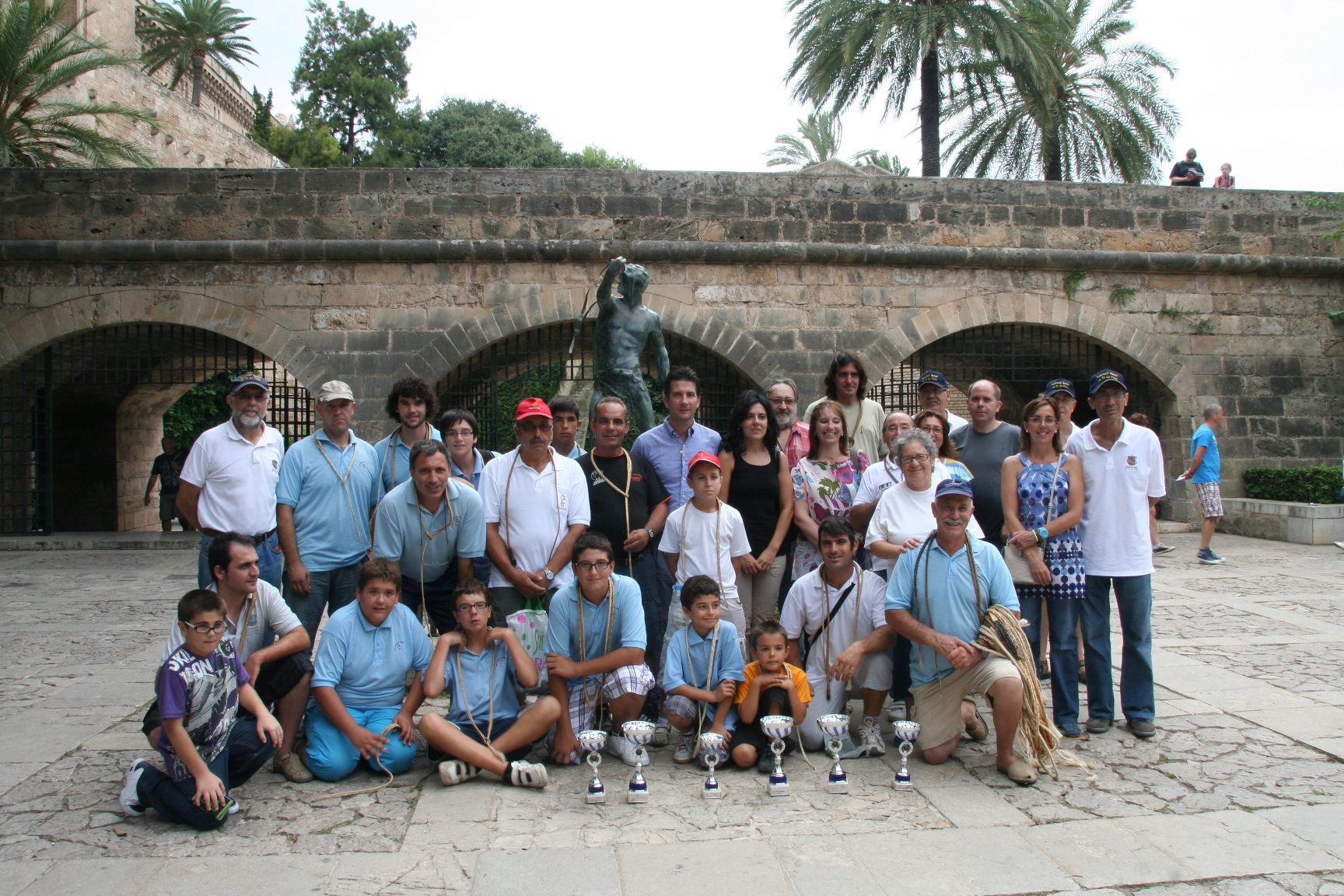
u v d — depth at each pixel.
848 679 4.90
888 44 20.05
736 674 4.86
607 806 4.29
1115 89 21.55
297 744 4.81
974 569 4.74
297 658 4.69
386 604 4.68
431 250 13.84
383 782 4.58
